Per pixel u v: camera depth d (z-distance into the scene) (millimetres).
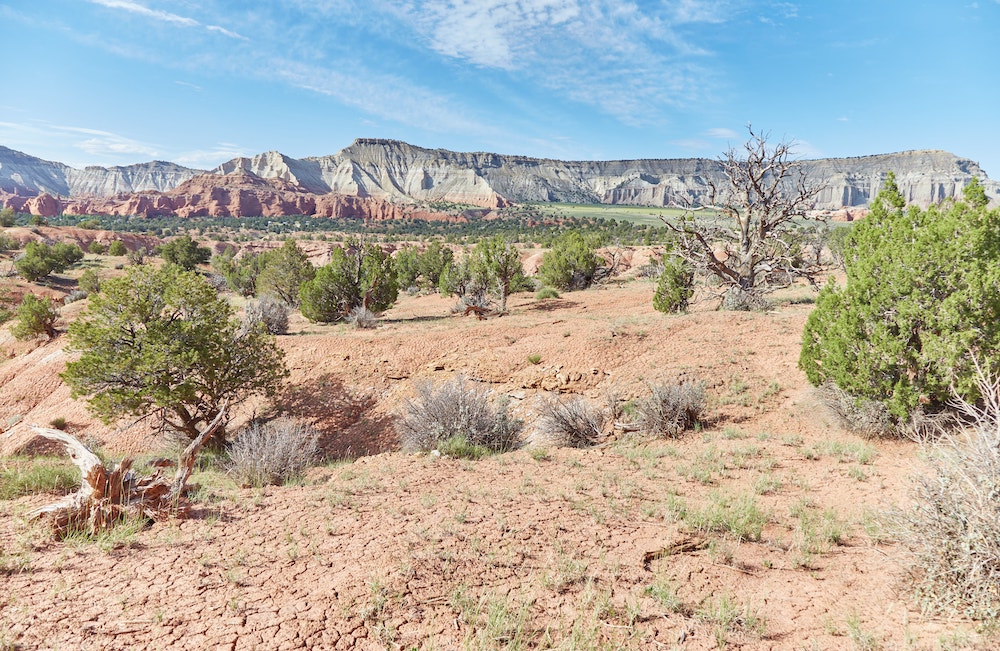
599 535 5012
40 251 62250
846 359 8508
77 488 5988
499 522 5230
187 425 13391
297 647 3078
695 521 5324
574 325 17031
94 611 3338
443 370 14961
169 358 12375
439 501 5918
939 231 8000
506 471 7531
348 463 8977
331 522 5129
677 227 20562
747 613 3736
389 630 3309
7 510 5105
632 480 6980
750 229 20453
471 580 4051
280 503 5770
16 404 19766
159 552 4293
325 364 16547
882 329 8117
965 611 3570
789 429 9242
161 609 3396
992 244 7586
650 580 4195
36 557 4047
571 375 12883
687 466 7598
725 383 11453
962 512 3721
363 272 25859
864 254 9438
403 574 4020
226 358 13242
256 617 3363
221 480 7555
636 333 14797
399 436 11086
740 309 18922
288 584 3824
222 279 55594
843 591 4086
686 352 13219
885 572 4285
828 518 5477
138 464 7605
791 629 3605
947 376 7473
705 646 3371
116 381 12555
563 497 6184
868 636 3410
